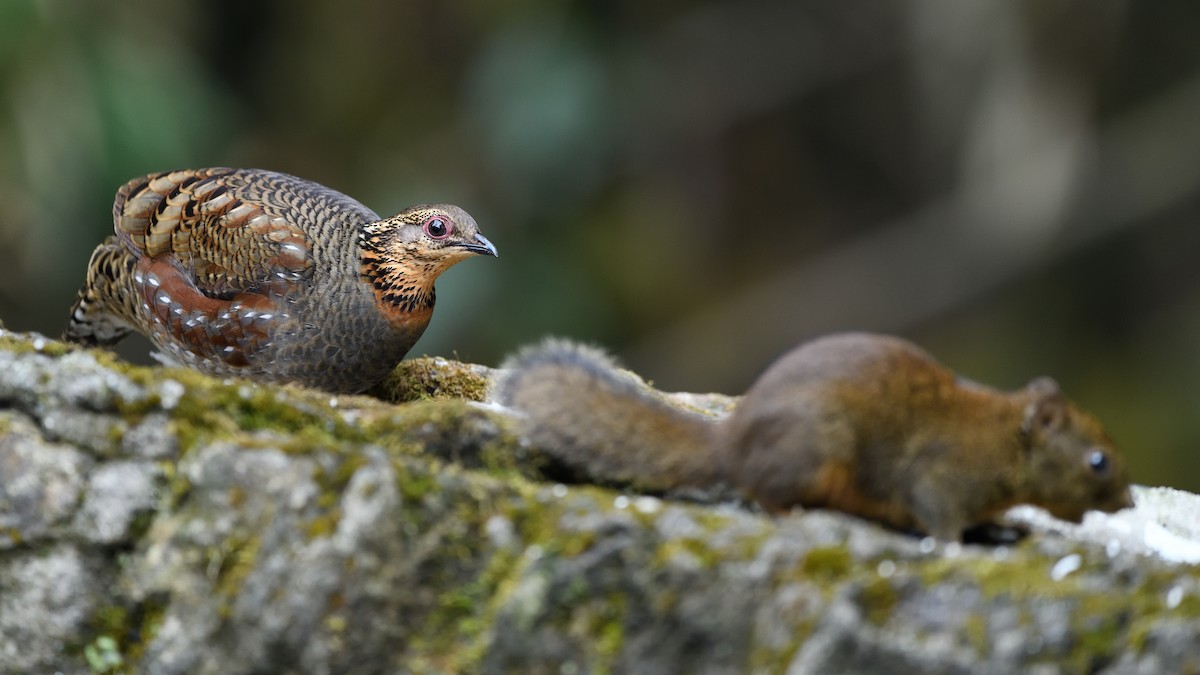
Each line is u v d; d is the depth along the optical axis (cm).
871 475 684
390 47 2300
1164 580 619
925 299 2483
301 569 644
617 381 723
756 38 2508
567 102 2095
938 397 691
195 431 699
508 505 649
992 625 597
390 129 2267
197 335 1065
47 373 716
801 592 604
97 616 693
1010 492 702
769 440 671
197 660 670
